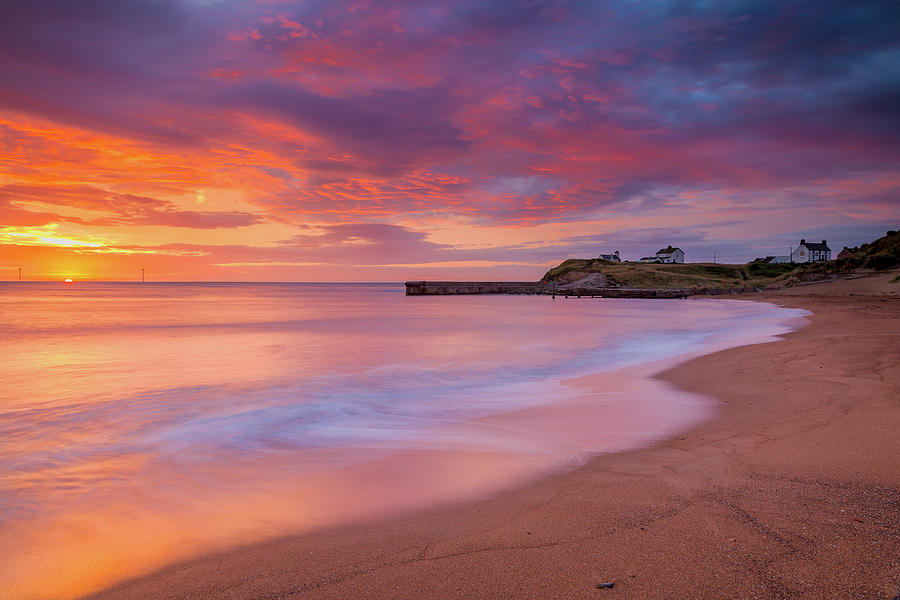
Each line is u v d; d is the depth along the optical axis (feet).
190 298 371.15
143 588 12.67
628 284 453.99
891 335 58.75
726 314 155.12
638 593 10.80
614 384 41.93
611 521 14.64
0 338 92.79
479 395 39.86
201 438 28.48
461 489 18.65
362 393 41.42
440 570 12.36
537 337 88.69
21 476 22.33
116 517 17.62
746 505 15.05
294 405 37.17
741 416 27.43
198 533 16.03
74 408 36.73
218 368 55.88
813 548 12.26
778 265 512.63
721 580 11.14
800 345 54.70
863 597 10.19
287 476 21.44
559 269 596.70
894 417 23.70
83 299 341.41
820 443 20.58
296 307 238.07
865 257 333.42
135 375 51.37
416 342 82.79
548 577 11.71
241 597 11.69
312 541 14.82
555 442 24.79
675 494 16.43
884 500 14.75
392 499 18.04
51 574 13.75
